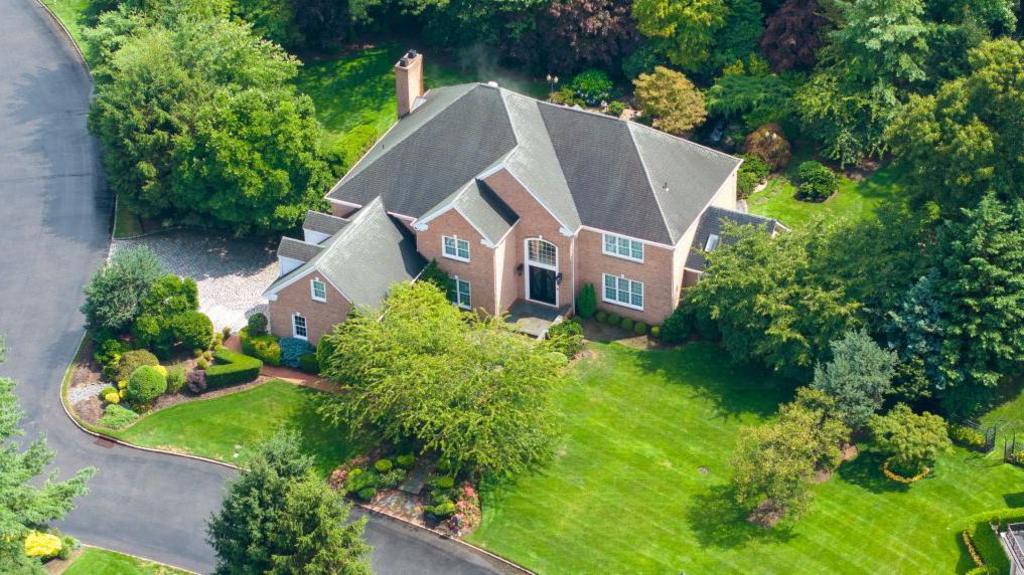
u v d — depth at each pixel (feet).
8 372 285.43
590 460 257.34
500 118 291.58
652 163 284.41
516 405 250.78
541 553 239.91
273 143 304.71
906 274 265.34
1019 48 262.67
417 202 290.76
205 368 279.69
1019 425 260.01
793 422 243.81
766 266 267.59
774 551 237.86
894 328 260.42
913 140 269.64
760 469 237.45
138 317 284.61
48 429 271.49
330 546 217.15
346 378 269.03
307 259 285.64
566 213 283.38
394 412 254.88
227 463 262.47
